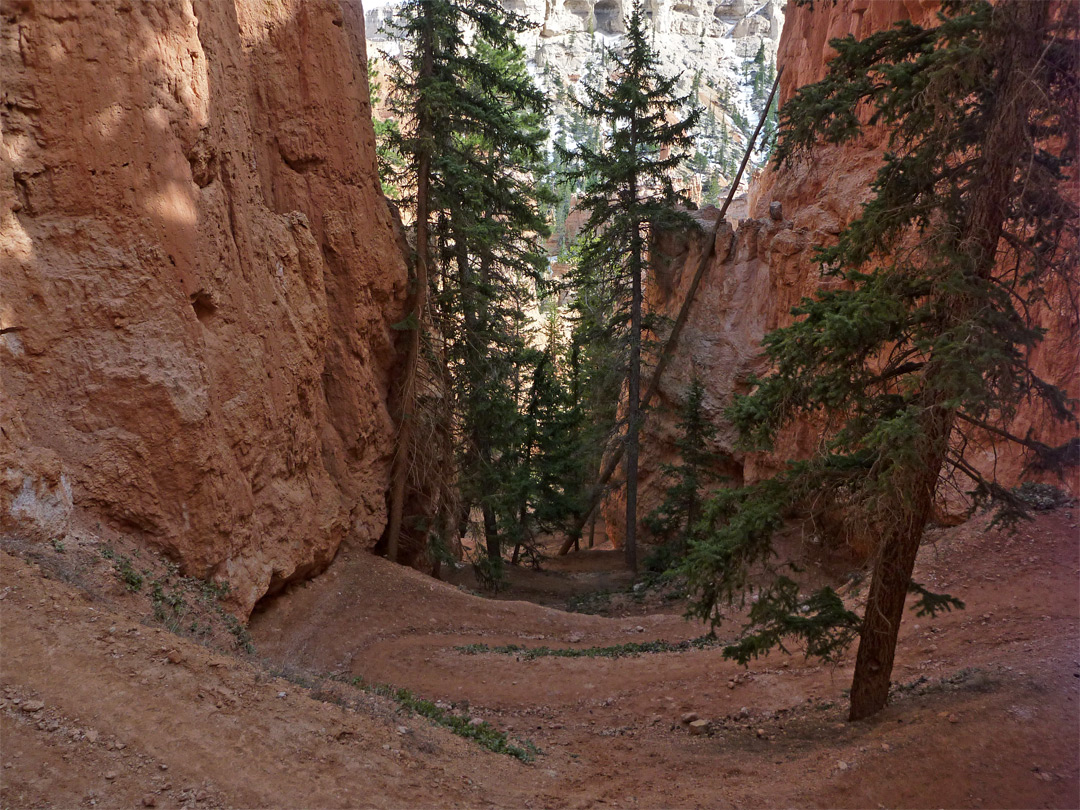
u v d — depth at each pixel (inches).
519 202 1022.4
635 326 1149.1
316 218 791.1
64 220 454.9
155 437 476.1
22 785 232.4
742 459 1090.7
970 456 735.7
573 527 1333.7
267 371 631.8
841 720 436.1
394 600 743.1
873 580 410.9
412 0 877.2
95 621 326.3
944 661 500.1
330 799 275.9
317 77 783.7
